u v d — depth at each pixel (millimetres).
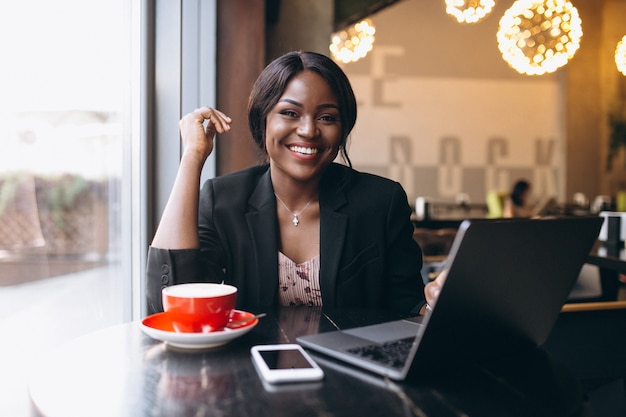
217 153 2395
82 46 1797
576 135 8766
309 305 1419
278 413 671
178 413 669
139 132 1991
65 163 1754
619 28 8789
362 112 8398
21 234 1607
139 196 2006
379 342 936
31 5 1623
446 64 8531
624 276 3518
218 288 1003
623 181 8844
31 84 1628
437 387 780
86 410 679
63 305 1747
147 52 1980
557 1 4004
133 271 2016
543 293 930
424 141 8531
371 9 4289
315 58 1327
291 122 1307
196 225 1249
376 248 1411
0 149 1543
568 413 723
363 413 675
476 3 3930
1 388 1545
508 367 901
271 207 1401
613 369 2059
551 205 8156
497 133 8680
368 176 1506
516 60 4457
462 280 728
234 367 843
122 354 910
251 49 2430
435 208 8523
